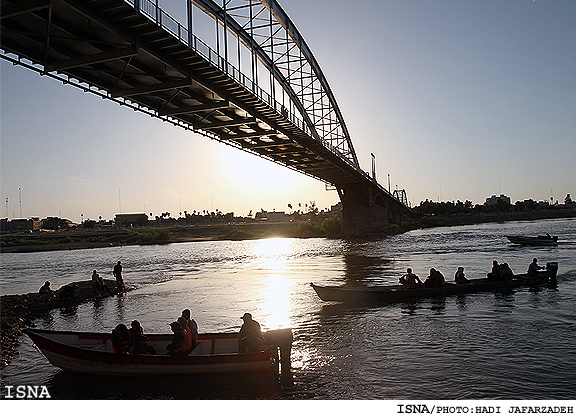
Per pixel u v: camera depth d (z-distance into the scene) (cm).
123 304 2295
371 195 10338
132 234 13362
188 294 2564
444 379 1080
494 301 1989
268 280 3122
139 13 2009
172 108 3272
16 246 11656
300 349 1359
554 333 1441
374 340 1430
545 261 3469
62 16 1920
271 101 3794
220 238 13812
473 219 18888
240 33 3762
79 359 1154
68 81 2378
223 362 1138
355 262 4234
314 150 5794
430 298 2119
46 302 2373
